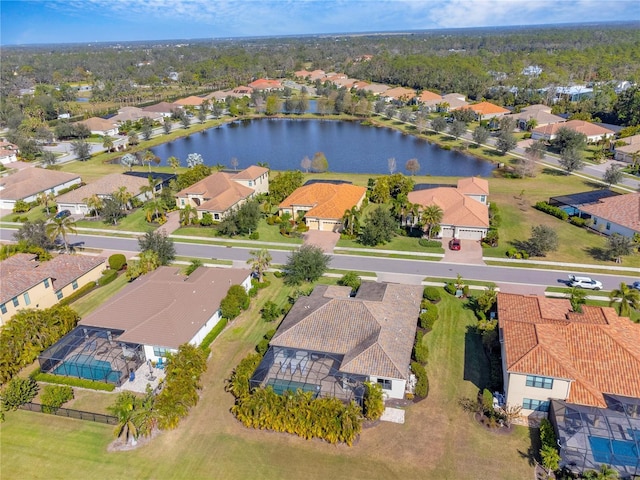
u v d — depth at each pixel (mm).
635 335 43750
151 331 47250
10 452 37938
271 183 95312
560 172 110312
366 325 45625
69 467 36375
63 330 50469
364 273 64812
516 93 197000
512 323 44688
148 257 62500
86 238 78812
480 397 41938
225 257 70812
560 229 78500
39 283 55969
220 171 106500
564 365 38062
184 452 37406
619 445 34750
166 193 92875
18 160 132875
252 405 38531
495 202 91625
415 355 46406
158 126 174125
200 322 49562
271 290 60750
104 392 43969
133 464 36500
